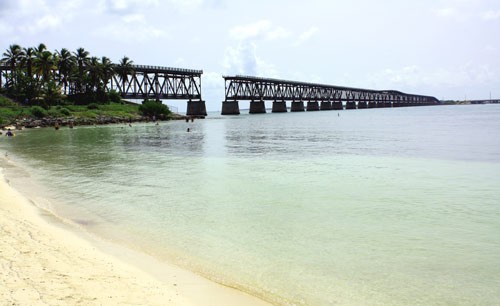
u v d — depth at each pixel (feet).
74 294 26.45
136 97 472.03
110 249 39.27
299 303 28.60
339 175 86.38
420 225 48.26
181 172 92.68
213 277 32.91
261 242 42.39
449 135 199.62
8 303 24.12
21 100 344.90
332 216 52.65
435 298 29.50
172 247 40.65
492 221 49.55
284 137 204.95
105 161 113.80
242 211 55.67
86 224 49.06
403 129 254.47
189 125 341.41
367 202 60.59
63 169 98.48
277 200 62.44
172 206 58.95
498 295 29.86
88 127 307.17
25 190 71.77
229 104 653.71
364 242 42.16
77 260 34.24
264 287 31.24
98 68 404.98
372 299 29.37
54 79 376.89
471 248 39.96
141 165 105.19
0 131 239.50
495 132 212.23
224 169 96.89
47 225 46.93
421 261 36.76
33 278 28.76
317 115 608.60
